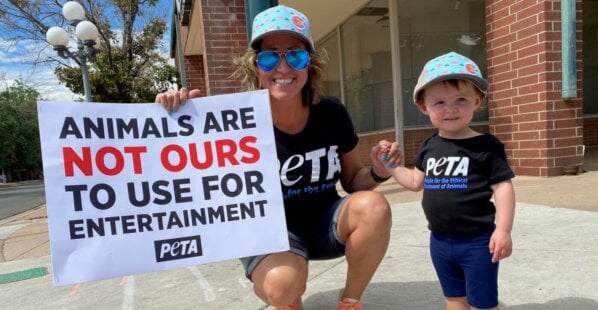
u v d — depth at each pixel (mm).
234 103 2248
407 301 2619
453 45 8742
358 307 2309
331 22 10586
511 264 3014
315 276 3182
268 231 2176
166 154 2174
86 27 10406
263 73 2248
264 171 2227
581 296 2469
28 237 6422
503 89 6387
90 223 2029
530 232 3660
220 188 2186
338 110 2492
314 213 2482
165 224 2113
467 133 2068
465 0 8656
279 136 2350
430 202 2076
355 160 2646
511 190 1908
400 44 8680
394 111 8906
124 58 18391
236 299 2918
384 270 3158
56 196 2004
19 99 51781
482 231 1957
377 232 2209
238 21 6801
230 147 2223
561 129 5809
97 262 2010
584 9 9984
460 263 2004
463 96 1991
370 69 9750
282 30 2133
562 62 5715
